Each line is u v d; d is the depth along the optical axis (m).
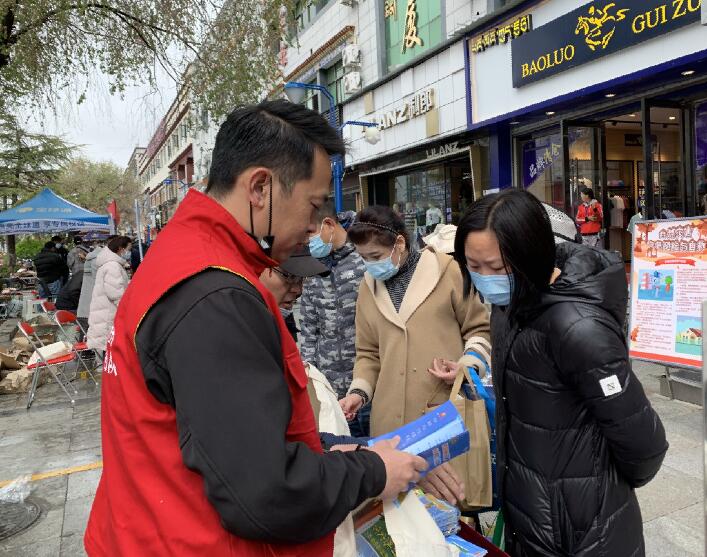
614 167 7.96
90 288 7.63
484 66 8.49
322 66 14.40
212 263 0.88
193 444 0.79
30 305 9.12
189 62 7.11
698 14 5.25
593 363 1.21
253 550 0.86
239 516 0.77
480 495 1.62
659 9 5.63
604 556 1.31
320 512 0.83
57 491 3.46
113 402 0.94
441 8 9.48
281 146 0.97
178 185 34.88
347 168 13.77
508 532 1.51
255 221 1.00
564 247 1.48
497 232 1.27
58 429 4.75
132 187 39.06
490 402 1.71
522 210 1.26
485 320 2.15
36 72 6.36
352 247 2.57
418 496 1.35
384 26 11.53
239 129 0.99
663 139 6.79
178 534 0.83
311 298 2.67
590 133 7.76
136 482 0.88
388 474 1.01
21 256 22.62
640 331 3.73
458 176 11.05
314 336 2.72
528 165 8.59
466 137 9.56
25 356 7.01
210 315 0.82
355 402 2.16
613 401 1.21
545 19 7.26
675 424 3.56
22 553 2.73
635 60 6.05
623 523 1.33
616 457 1.30
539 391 1.34
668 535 2.43
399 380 2.12
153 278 0.89
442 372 1.99
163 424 0.87
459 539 1.34
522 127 8.38
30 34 6.00
